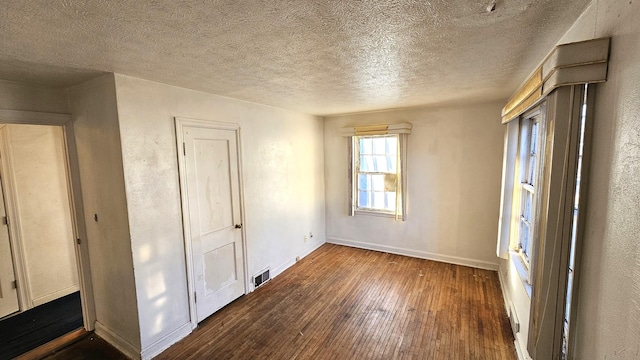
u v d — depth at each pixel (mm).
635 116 907
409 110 4367
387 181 4746
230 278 3268
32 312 3199
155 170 2461
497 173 3908
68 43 1559
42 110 2434
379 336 2672
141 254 2383
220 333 2760
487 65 2137
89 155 2490
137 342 2426
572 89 1260
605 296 1077
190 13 1259
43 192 3355
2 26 1320
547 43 1709
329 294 3463
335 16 1324
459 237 4242
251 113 3486
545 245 1398
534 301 1574
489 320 2881
